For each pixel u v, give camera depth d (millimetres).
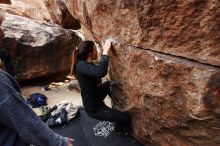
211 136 2465
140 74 3020
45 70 6555
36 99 5449
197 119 2416
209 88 2225
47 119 4555
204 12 2141
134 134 3730
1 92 1431
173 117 2699
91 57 3680
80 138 4078
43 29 6574
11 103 1440
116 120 3674
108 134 4004
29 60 6293
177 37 2439
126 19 2988
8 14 6930
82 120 4469
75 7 4691
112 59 3508
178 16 2357
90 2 3697
